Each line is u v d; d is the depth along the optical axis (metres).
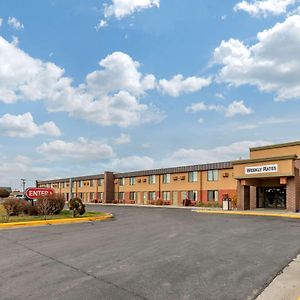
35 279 7.28
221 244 11.55
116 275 7.55
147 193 59.16
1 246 11.52
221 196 46.28
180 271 7.86
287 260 9.02
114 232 15.25
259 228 16.59
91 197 73.00
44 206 24.28
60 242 12.32
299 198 31.61
